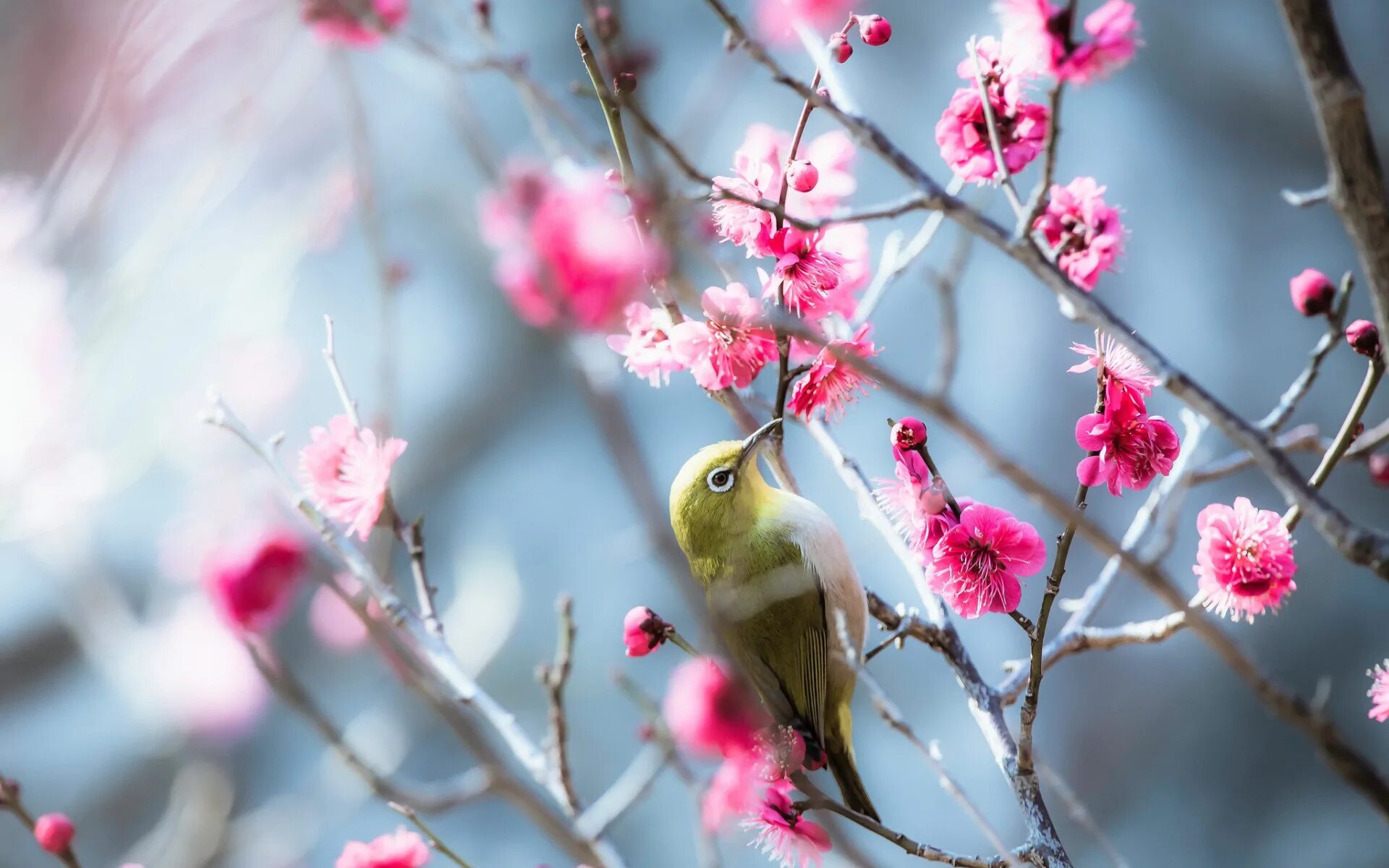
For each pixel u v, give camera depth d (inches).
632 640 95.5
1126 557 91.2
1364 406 93.4
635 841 135.4
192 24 139.3
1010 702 95.1
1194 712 140.6
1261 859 135.4
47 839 96.4
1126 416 93.0
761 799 94.7
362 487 95.7
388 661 97.4
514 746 96.5
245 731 137.8
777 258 94.1
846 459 97.0
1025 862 93.4
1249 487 141.9
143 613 145.3
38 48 144.4
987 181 94.1
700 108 131.9
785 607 98.0
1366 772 90.7
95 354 139.2
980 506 93.5
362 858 95.5
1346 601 141.5
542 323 99.7
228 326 147.1
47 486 136.4
